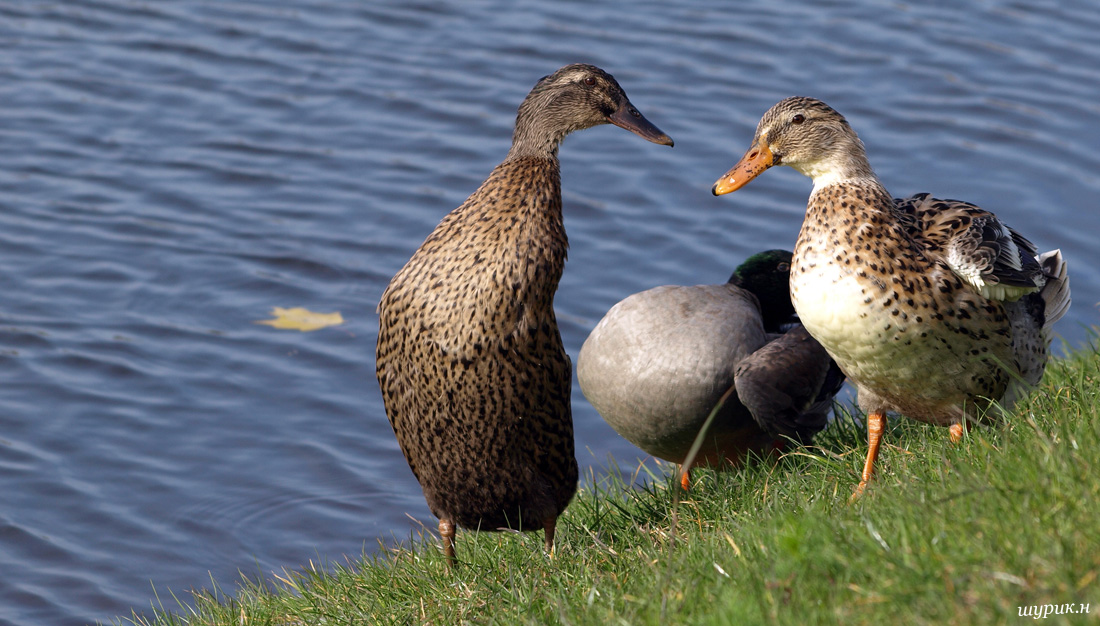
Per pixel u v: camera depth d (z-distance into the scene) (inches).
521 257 262.5
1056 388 304.5
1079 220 578.6
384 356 274.7
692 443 307.6
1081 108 654.5
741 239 584.4
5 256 576.7
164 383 502.9
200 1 821.2
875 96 675.4
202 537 415.5
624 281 563.5
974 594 178.2
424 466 279.9
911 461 270.1
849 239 265.7
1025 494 202.2
